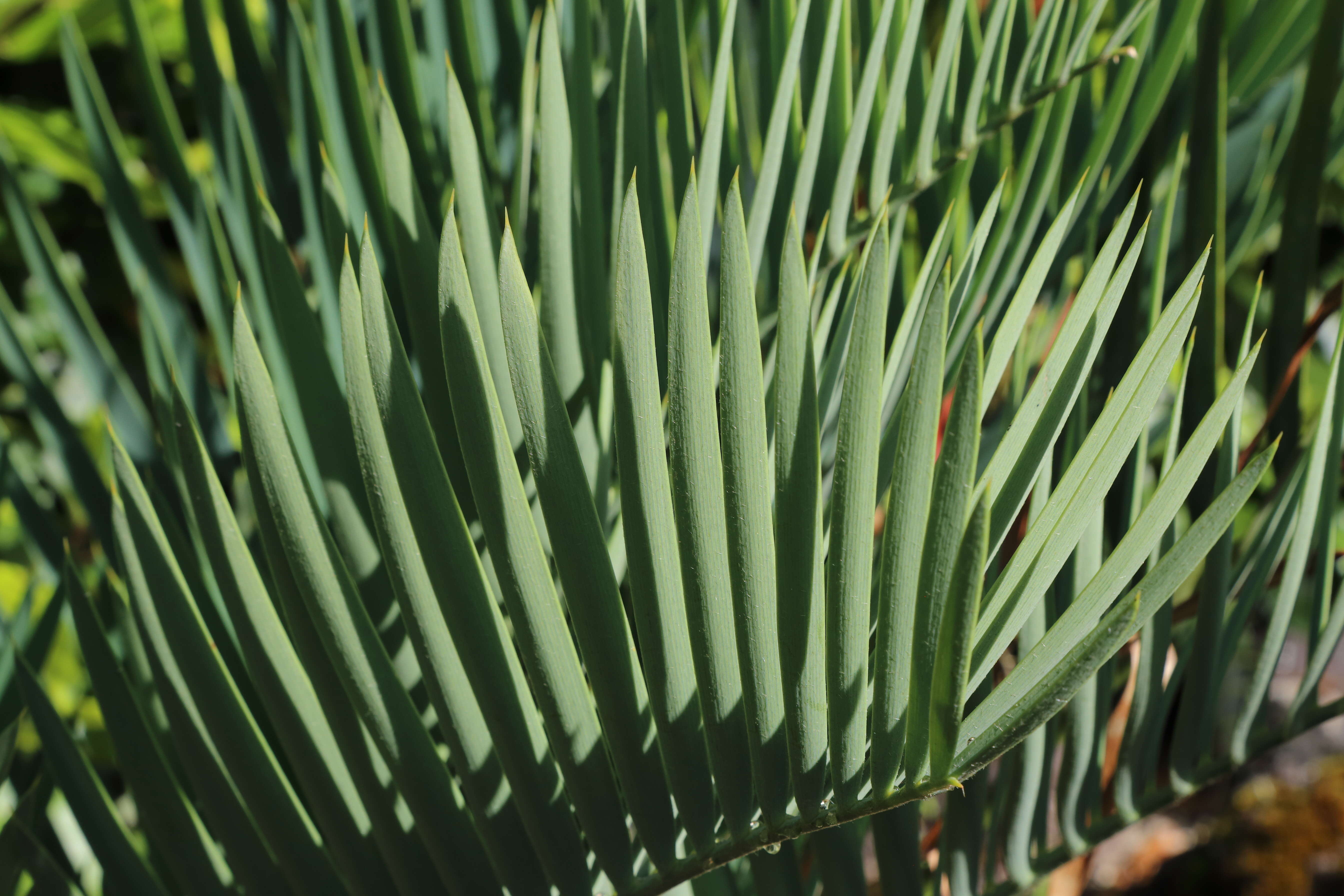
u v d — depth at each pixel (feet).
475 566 1.24
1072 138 1.78
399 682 1.33
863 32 1.62
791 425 1.10
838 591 1.11
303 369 1.41
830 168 1.63
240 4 1.73
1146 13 1.60
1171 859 5.53
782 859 1.44
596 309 1.50
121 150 1.80
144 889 1.51
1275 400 1.72
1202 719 1.49
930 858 1.77
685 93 1.57
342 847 1.43
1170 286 1.73
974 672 1.17
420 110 1.65
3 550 3.39
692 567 1.15
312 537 1.27
